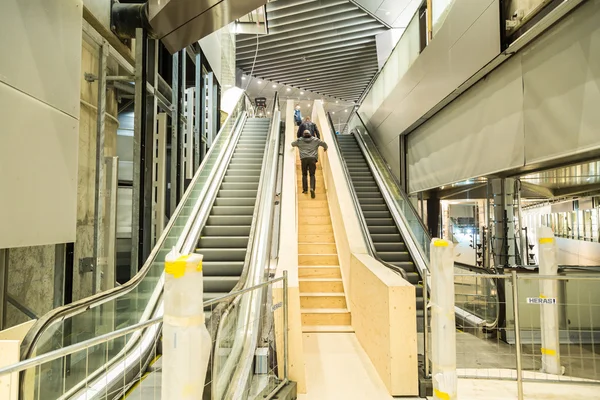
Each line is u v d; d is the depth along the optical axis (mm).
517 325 2586
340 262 5492
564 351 3990
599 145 3047
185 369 1311
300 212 6930
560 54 3465
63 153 2939
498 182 5137
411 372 2799
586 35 3168
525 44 3947
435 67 5957
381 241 6055
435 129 6406
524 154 4012
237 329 3141
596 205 7012
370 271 3510
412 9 9891
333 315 4523
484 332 4293
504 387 2838
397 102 7855
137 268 4246
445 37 5566
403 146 7781
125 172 7121
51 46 2809
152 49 5000
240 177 6688
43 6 2713
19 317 3139
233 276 4488
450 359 2186
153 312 3646
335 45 11953
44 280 3463
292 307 2979
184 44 4961
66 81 2982
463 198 8586
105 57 4246
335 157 7262
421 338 4082
